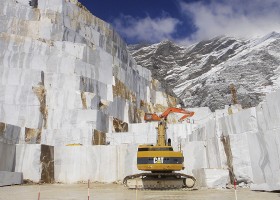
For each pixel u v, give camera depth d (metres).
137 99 69.06
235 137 29.14
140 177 27.39
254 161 26.94
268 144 25.16
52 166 36.12
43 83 49.09
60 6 59.47
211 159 32.97
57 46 54.81
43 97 47.31
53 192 23.59
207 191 23.97
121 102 59.72
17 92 46.06
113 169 36.00
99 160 36.38
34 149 34.75
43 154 35.09
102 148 36.75
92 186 30.92
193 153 34.56
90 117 47.16
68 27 59.34
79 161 36.50
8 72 47.31
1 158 31.80
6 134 39.38
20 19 54.81
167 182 25.89
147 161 25.64
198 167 34.09
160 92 78.81
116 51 67.81
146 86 75.12
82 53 55.75
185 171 34.19
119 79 63.03
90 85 53.28
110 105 55.22
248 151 27.86
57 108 47.69
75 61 53.19
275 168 24.16
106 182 35.59
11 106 44.91
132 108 62.84
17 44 51.38
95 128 46.72
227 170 27.70
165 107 76.75
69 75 50.66
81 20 62.66
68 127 46.44
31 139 42.44
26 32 54.53
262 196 19.55
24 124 44.69
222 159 30.84
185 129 52.16
